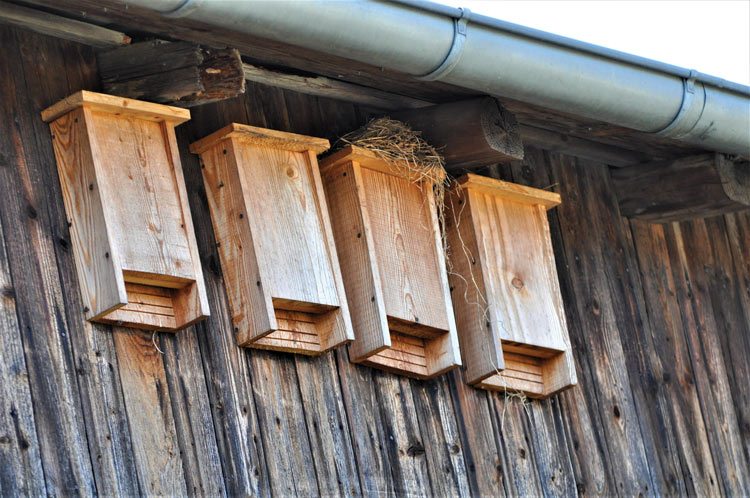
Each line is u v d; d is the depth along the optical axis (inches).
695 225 443.8
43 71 300.7
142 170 300.5
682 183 407.5
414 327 337.7
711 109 358.0
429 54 309.9
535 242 373.4
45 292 284.4
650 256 422.3
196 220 314.3
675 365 414.6
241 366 309.9
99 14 294.8
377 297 327.3
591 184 411.8
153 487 285.4
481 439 352.8
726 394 426.3
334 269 321.7
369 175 341.1
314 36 294.2
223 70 303.6
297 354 321.1
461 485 342.6
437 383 349.4
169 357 298.5
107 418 283.7
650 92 346.0
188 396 298.2
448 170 362.9
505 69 322.3
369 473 323.9
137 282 295.9
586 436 380.2
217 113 327.9
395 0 300.5
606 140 397.1
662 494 392.5
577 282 396.2
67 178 294.5
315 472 313.6
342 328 318.7
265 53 319.6
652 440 396.8
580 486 372.2
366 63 314.7
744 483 417.7
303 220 321.7
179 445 292.8
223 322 310.3
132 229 293.3
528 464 361.4
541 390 369.7
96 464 279.0
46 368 278.8
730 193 402.3
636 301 411.2
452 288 360.2
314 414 318.7
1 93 293.0
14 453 268.5
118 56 306.7
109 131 298.5
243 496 299.0
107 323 289.7
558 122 379.9
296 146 325.7
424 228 346.9
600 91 338.3
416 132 348.8
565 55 330.0
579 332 390.9
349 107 355.3
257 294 308.3
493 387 359.9
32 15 297.6
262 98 337.7
